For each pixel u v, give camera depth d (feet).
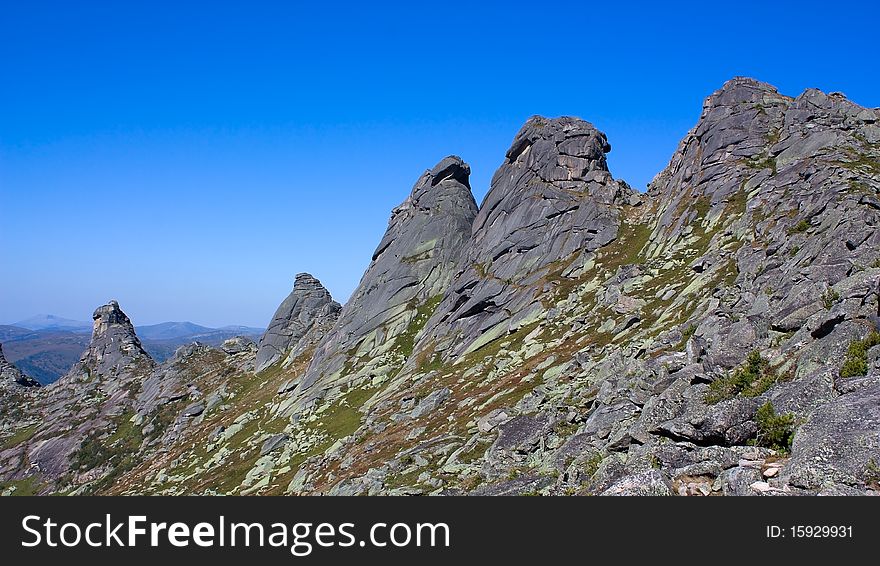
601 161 327.06
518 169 342.03
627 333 162.09
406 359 301.02
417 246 374.22
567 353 173.06
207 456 322.75
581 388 128.47
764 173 220.84
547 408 125.80
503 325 251.39
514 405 142.00
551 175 318.86
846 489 50.96
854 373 65.82
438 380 228.63
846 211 128.36
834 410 59.00
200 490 247.29
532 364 183.62
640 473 62.13
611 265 247.09
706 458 63.46
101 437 495.41
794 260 122.93
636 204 295.89
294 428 276.41
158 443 442.09
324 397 303.68
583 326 194.70
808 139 225.35
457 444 133.90
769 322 89.81
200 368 552.00
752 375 77.82
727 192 226.58
